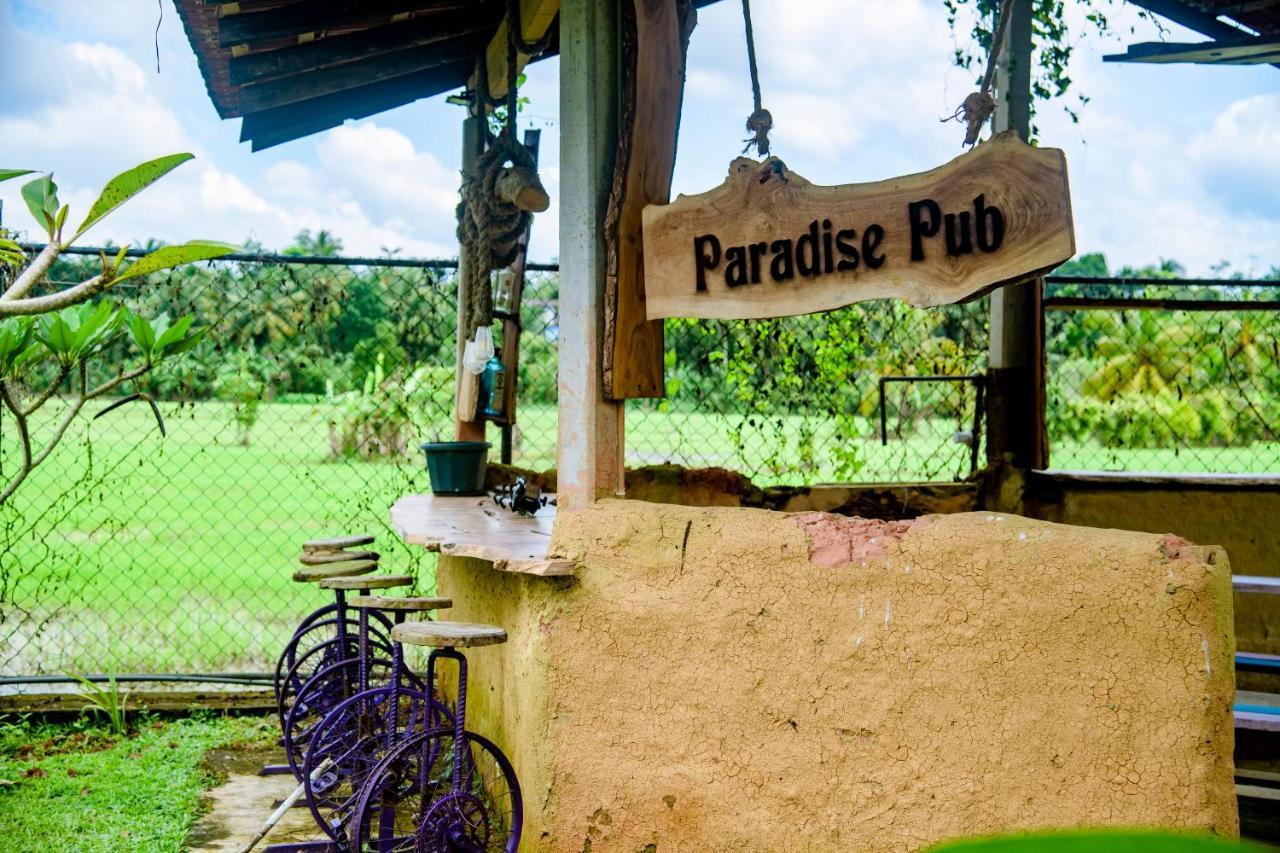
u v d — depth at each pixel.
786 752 3.23
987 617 2.99
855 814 3.12
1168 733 2.77
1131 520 5.54
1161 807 2.76
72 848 4.09
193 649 6.96
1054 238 3.05
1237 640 5.46
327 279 6.27
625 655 3.44
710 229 3.52
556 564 3.42
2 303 2.74
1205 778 2.74
